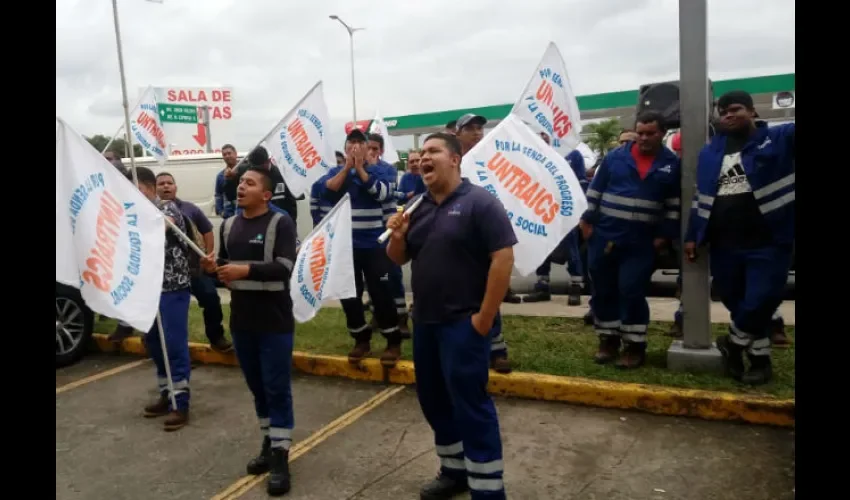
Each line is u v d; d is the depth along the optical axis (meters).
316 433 4.45
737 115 4.23
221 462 4.11
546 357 5.31
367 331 5.60
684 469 3.63
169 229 4.67
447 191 3.15
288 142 6.23
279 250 3.65
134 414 5.03
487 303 2.91
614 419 4.36
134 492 3.75
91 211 3.67
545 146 4.43
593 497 3.39
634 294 4.90
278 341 3.65
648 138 4.74
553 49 5.36
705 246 4.79
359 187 5.33
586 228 5.13
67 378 6.07
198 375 5.98
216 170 11.55
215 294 6.08
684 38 4.71
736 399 4.18
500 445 3.07
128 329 6.90
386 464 3.93
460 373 2.98
